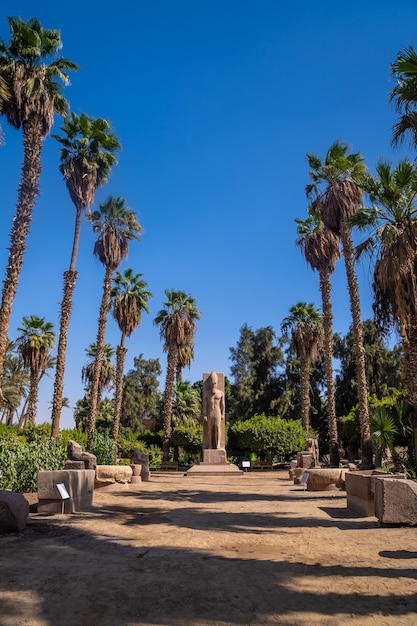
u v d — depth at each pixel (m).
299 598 4.73
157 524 9.20
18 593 4.77
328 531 8.44
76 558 6.23
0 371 16.50
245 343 57.12
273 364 56.75
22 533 7.86
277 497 14.67
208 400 32.06
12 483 13.12
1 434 21.34
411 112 11.80
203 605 4.54
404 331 13.12
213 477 26.59
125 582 5.21
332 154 23.83
